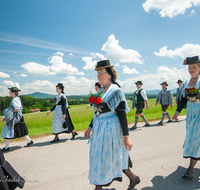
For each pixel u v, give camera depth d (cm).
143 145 430
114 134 197
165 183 247
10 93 464
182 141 452
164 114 720
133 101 691
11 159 379
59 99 523
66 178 277
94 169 192
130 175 221
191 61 265
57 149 436
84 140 517
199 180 253
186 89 269
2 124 1266
